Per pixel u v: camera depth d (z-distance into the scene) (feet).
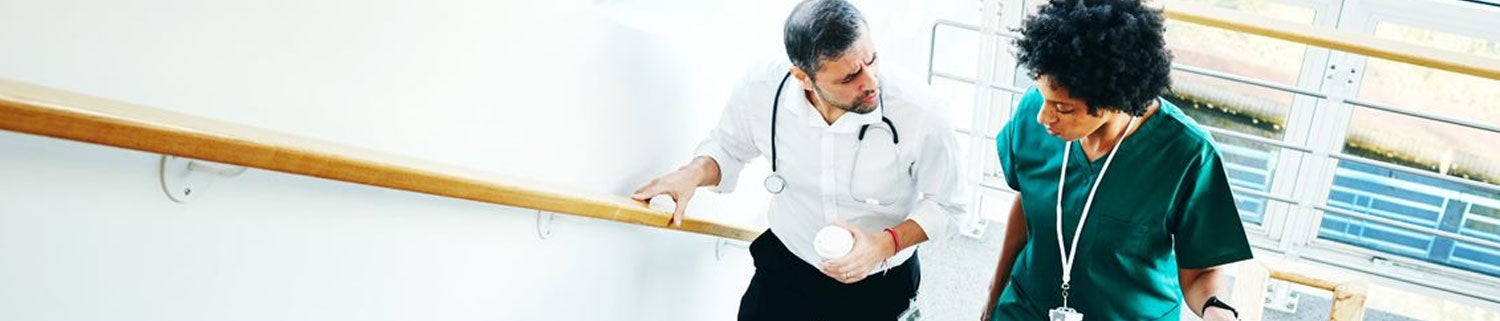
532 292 7.97
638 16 8.16
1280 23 9.98
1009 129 8.67
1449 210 13.67
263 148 4.62
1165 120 7.79
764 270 9.95
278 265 5.58
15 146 4.23
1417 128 13.41
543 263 7.99
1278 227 14.20
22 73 4.13
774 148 8.91
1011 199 14.21
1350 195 13.89
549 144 7.43
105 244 4.68
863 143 8.54
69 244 4.55
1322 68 13.20
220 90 4.86
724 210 10.64
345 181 5.34
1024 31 6.97
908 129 8.41
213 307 5.29
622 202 7.86
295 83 5.21
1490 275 13.65
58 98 3.99
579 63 7.52
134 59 4.48
